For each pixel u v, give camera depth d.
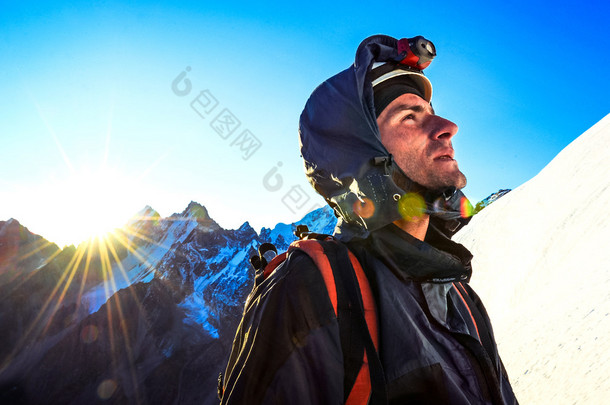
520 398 9.74
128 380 107.75
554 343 11.23
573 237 22.80
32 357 121.19
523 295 22.77
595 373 7.64
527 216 36.00
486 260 35.72
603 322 9.76
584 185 29.34
